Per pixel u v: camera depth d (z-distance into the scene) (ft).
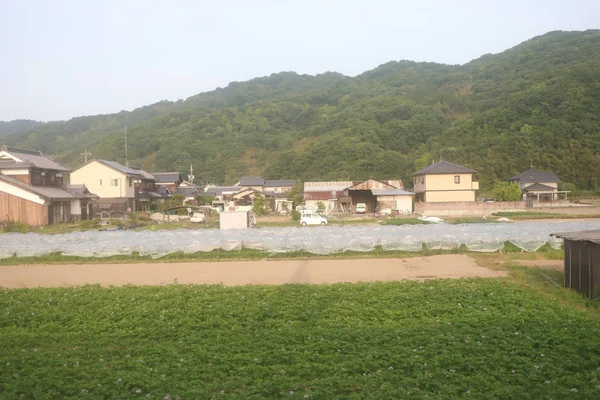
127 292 52.47
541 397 25.12
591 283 48.93
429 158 267.80
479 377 27.68
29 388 27.27
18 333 39.40
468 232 91.91
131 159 363.35
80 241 91.45
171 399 25.63
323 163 295.07
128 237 95.61
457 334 35.96
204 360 31.73
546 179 227.61
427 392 25.88
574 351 31.83
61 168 166.91
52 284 60.75
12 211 143.02
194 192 260.21
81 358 33.01
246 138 389.60
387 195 190.08
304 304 46.06
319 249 81.30
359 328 38.45
